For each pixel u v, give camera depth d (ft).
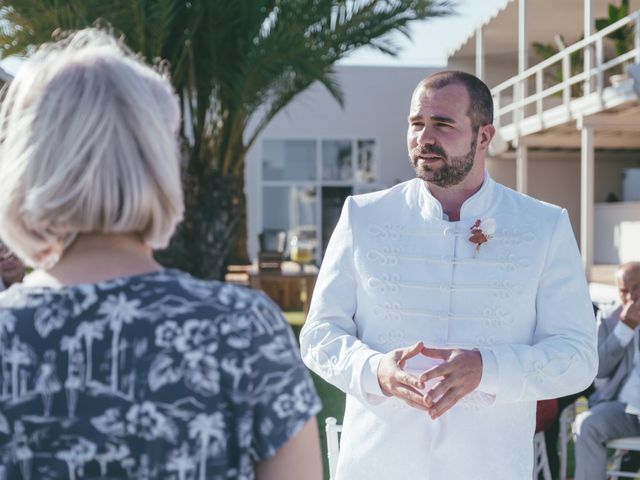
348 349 6.41
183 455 3.42
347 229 6.96
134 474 3.39
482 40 47.65
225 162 32.19
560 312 6.48
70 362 3.44
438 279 6.59
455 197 6.89
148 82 3.75
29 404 3.43
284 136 57.67
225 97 30.60
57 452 3.40
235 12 28.27
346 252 6.91
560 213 6.75
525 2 42.39
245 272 39.58
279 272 32.50
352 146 58.39
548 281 6.56
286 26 27.96
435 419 6.08
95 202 3.47
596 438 12.42
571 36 49.67
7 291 3.61
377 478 6.50
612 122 37.11
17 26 27.07
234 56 28.99
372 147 58.59
